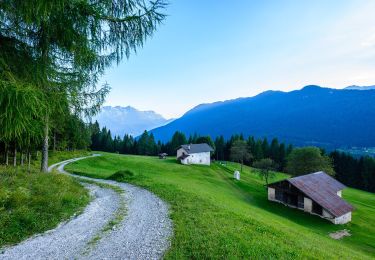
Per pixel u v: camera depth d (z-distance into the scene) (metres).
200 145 104.88
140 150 140.50
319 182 50.59
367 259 20.34
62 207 15.19
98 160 71.69
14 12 7.14
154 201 19.52
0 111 6.48
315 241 19.64
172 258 9.51
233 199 37.69
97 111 21.59
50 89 8.88
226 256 9.80
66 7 7.70
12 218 11.80
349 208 42.50
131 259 9.41
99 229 12.57
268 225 17.02
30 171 22.92
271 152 130.62
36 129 8.31
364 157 106.25
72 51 8.96
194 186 37.78
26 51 8.09
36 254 9.59
